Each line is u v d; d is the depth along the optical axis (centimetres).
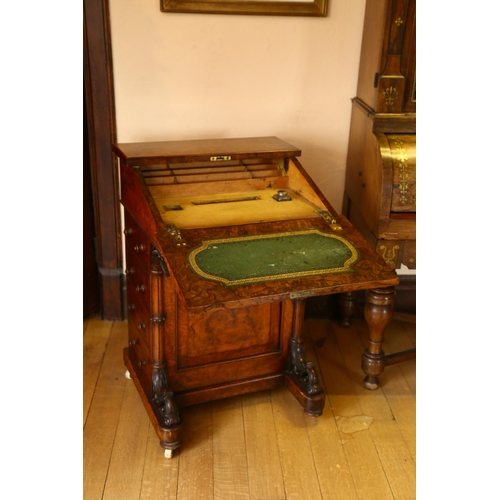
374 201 296
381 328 295
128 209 281
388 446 271
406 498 240
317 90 339
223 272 219
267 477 249
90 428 277
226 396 292
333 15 324
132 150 278
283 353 300
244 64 327
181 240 234
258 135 344
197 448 265
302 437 275
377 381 313
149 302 261
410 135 298
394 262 298
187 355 279
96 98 318
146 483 244
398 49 289
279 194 283
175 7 305
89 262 365
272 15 317
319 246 243
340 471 254
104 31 305
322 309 384
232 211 265
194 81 326
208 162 289
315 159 355
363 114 317
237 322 283
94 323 371
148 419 285
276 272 222
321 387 310
